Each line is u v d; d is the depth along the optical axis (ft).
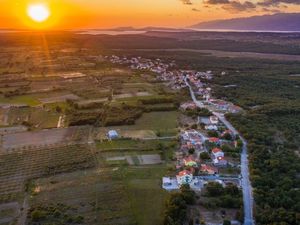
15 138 590.14
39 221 363.56
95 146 556.10
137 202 398.83
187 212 380.17
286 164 485.97
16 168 479.00
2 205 392.47
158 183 440.86
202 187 430.20
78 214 375.25
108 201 399.44
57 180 447.83
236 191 416.26
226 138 588.09
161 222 362.74
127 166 487.20
